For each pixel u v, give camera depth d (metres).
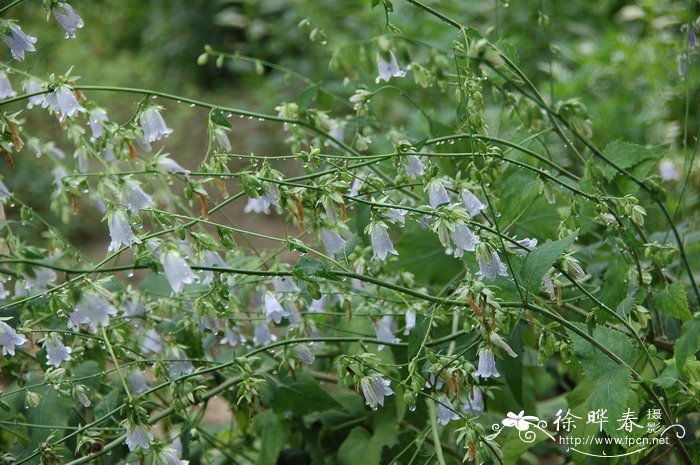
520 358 1.36
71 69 1.28
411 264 1.46
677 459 1.33
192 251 1.33
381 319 1.37
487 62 1.25
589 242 1.50
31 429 1.34
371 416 1.42
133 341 1.37
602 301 1.33
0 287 1.33
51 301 1.25
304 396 1.36
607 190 1.36
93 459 1.31
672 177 1.63
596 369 1.26
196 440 1.33
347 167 1.29
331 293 1.36
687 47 1.39
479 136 1.29
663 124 2.18
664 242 1.38
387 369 1.36
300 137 1.37
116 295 1.35
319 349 1.40
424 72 1.33
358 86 1.38
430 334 1.42
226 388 1.37
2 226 1.30
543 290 1.31
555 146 1.83
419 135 2.15
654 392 1.33
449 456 1.41
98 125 1.30
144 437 1.25
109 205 1.26
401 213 1.29
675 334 1.39
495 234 1.27
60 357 1.31
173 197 1.32
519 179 1.35
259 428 1.43
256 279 1.36
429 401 1.32
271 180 1.26
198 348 1.36
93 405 1.38
